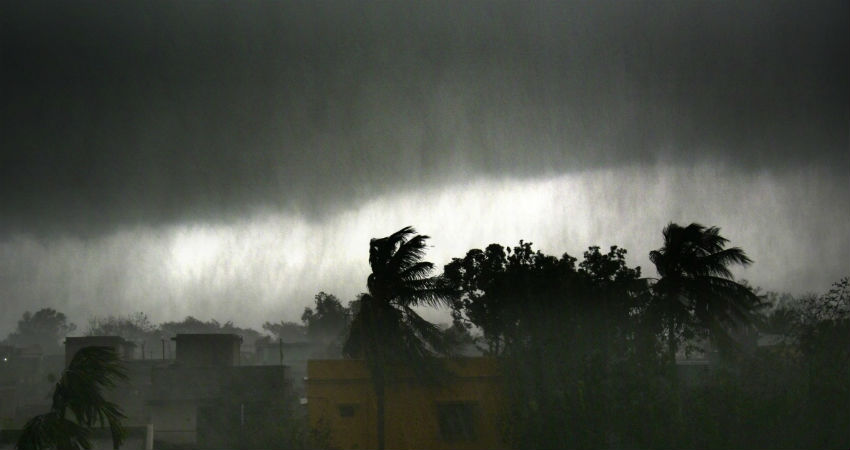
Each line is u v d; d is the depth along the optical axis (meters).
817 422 22.31
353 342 38.16
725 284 38.72
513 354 36.06
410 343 37.53
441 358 37.62
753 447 21.89
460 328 40.88
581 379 24.23
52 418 23.00
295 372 74.06
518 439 25.61
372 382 37.22
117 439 24.14
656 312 38.28
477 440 36.31
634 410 22.48
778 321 34.81
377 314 37.72
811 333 24.61
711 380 23.58
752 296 38.66
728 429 22.11
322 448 32.06
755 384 23.52
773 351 25.42
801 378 23.81
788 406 22.25
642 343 31.33
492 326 38.50
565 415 23.41
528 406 25.44
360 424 37.03
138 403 58.34
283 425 33.47
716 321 37.94
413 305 38.50
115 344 64.25
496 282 38.75
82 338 64.38
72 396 23.55
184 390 50.94
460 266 40.66
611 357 33.00
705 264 38.72
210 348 57.00
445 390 36.94
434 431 36.69
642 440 22.23
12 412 64.56
